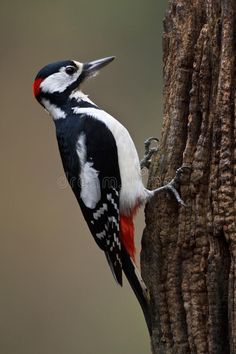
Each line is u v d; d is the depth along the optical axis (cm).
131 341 1634
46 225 1867
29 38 2105
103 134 1103
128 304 1692
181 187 999
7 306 1736
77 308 1716
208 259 963
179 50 1017
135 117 1980
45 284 1772
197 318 970
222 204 955
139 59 2033
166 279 1005
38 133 2008
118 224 1084
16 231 1862
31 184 1931
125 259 1074
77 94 1173
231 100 959
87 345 1641
